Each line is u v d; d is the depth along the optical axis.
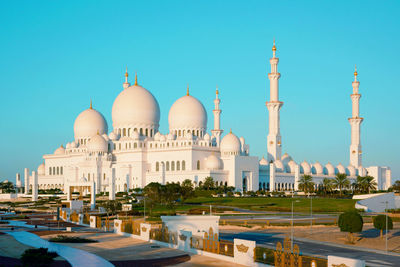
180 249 81.50
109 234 103.62
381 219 103.06
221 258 72.12
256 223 127.88
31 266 60.50
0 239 90.69
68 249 79.31
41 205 193.12
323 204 176.50
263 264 65.38
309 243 95.25
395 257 79.62
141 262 69.12
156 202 150.25
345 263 55.94
